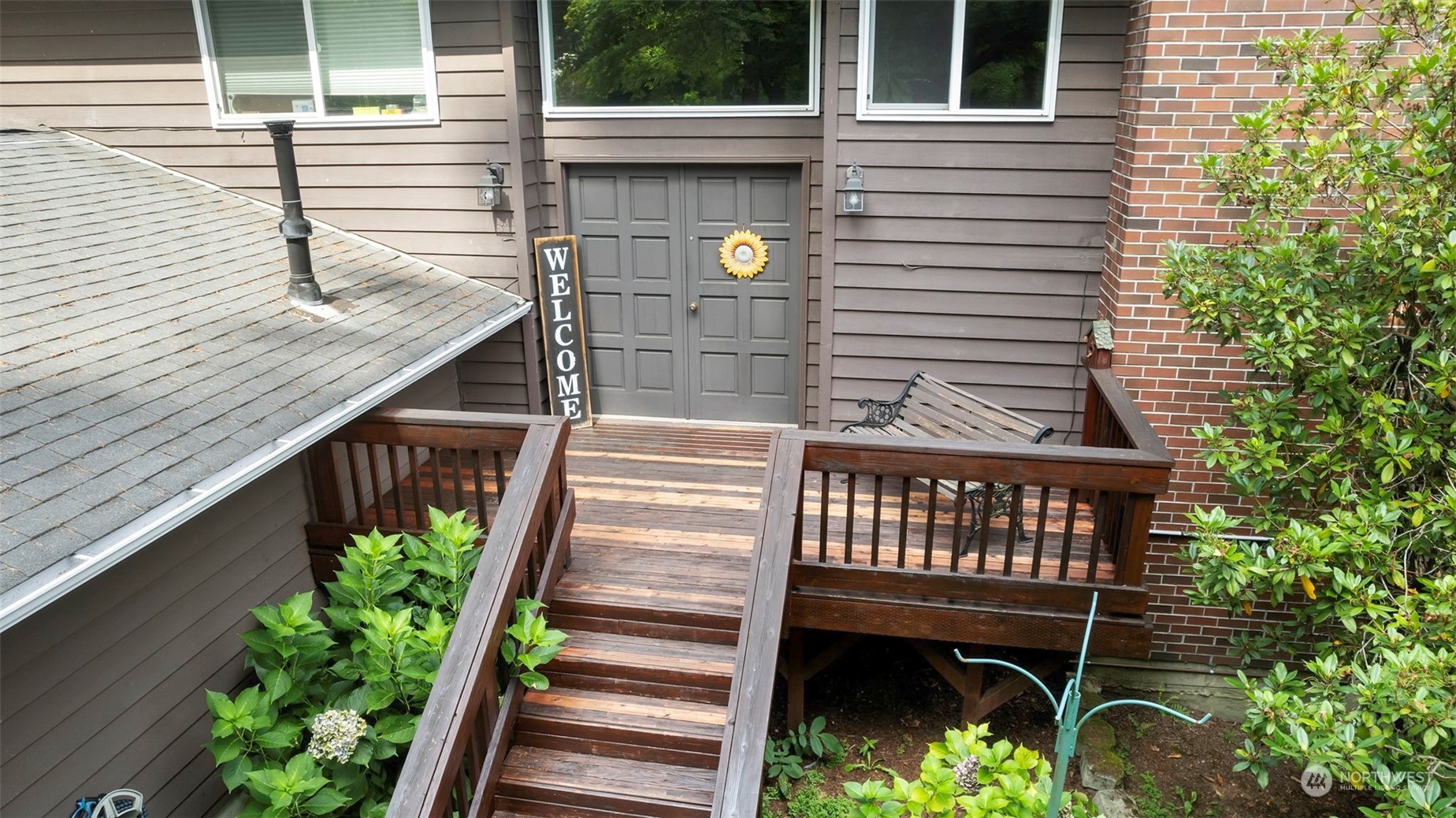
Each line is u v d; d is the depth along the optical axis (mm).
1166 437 5852
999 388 6457
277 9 6562
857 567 4824
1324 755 3529
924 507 5914
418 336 5641
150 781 4199
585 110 6715
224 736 4027
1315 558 4125
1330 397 4566
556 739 4305
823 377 6641
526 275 6797
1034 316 6250
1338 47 4461
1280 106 4551
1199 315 4660
